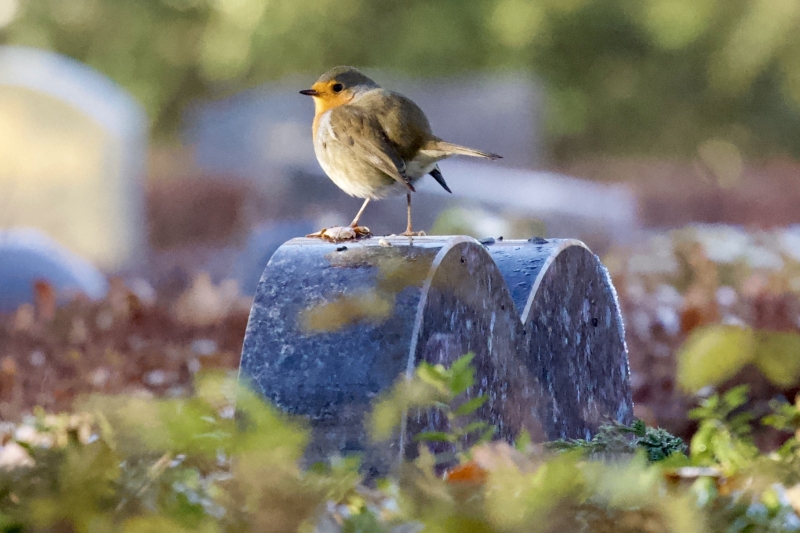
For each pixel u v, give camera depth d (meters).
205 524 3.89
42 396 11.04
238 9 46.22
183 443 4.18
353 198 28.38
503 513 3.89
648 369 11.05
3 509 4.08
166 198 39.69
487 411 6.49
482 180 26.08
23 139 30.47
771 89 52.62
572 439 7.32
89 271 18.22
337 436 5.74
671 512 3.98
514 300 7.09
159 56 52.34
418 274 6.03
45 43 51.75
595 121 54.12
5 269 17.14
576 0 49.16
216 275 25.42
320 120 8.84
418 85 35.28
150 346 12.80
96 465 4.08
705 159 53.88
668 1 48.03
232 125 37.09
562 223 25.42
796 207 40.25
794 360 4.21
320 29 46.66
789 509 4.30
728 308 13.30
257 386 5.91
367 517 4.02
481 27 48.19
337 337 5.93
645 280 16.28
